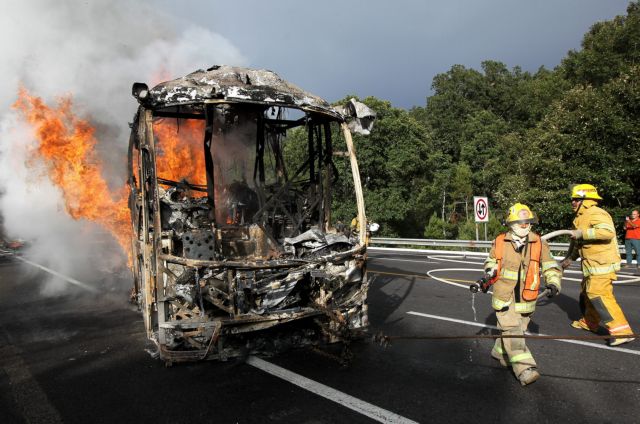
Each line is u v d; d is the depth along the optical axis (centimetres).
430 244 1706
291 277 439
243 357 449
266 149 553
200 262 407
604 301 489
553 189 1664
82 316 638
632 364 434
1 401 371
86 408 354
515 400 358
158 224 426
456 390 377
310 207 547
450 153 4122
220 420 329
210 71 520
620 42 2642
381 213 2450
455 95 4378
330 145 546
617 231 1570
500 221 2098
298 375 410
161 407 351
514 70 4828
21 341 531
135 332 552
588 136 1620
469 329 568
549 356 460
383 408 344
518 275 398
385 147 2545
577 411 338
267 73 514
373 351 479
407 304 713
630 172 1536
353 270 488
